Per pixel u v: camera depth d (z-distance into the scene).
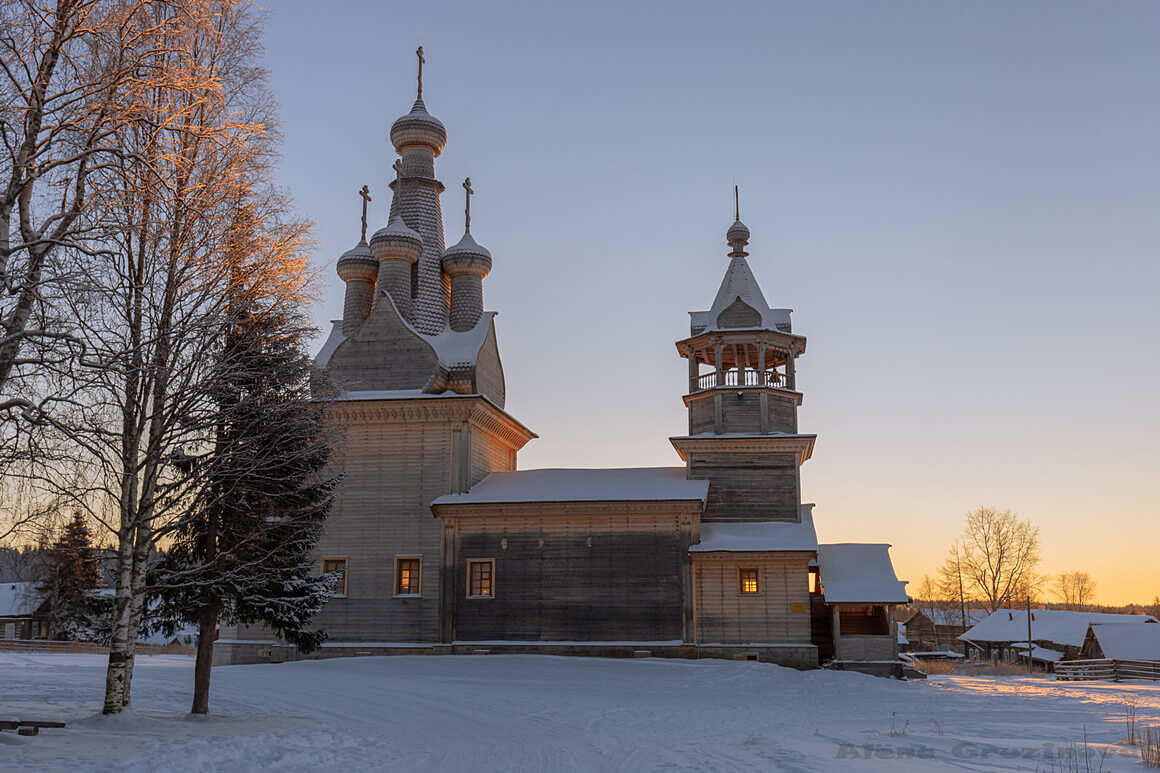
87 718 19.31
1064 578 159.00
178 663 41.31
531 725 23.45
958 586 97.88
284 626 23.06
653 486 44.91
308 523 23.17
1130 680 49.84
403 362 46.88
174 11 19.09
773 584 42.38
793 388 47.81
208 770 15.75
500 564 43.56
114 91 17.19
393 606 43.97
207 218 20.25
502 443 52.31
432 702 27.84
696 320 48.84
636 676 35.75
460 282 50.97
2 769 13.59
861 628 45.25
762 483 45.81
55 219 17.08
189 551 22.39
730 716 25.92
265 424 21.91
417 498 44.97
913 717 25.70
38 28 16.52
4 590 68.19
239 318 21.22
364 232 53.12
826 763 15.80
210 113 20.19
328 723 22.42
